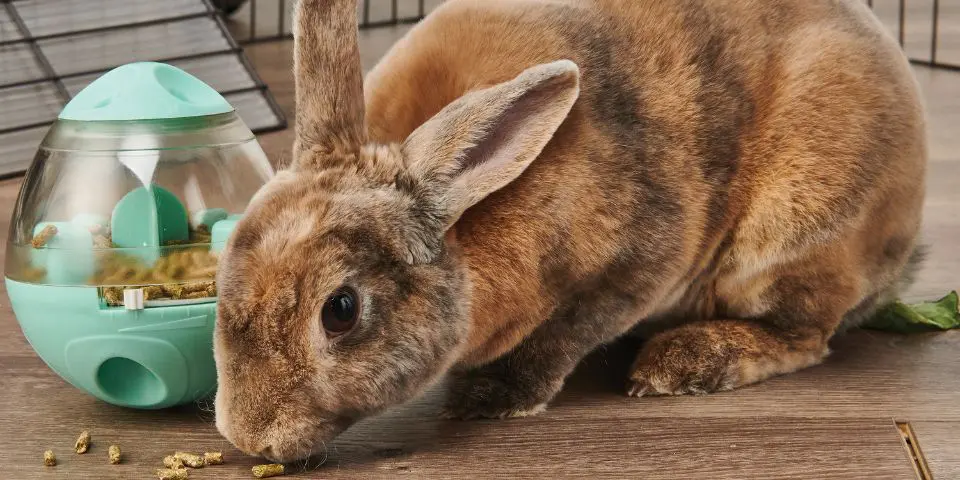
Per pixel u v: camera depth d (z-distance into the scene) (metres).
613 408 0.74
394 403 0.66
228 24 2.14
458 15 0.73
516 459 0.68
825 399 0.75
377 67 0.74
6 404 0.74
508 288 0.69
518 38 0.72
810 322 0.79
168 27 1.47
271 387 0.63
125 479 0.66
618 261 0.72
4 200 1.17
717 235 0.76
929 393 0.76
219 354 0.63
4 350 0.82
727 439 0.70
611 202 0.71
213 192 0.72
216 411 0.64
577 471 0.66
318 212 0.64
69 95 1.35
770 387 0.77
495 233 0.69
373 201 0.65
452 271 0.67
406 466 0.67
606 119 0.72
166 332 0.69
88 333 0.69
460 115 0.66
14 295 0.71
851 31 0.78
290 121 1.47
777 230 0.76
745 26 0.76
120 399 0.72
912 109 0.79
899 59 0.80
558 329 0.73
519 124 0.66
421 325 0.65
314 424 0.64
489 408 0.73
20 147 1.29
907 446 0.69
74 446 0.69
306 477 0.66
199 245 0.70
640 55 0.74
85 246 0.69
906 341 0.84
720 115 0.75
